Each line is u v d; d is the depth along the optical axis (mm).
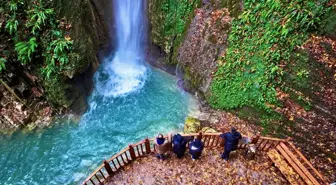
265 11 12430
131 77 16859
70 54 13125
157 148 10109
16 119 13664
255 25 12820
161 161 10727
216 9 14258
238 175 10195
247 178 10094
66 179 11836
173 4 15688
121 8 16781
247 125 13164
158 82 16766
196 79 15234
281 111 12211
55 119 14281
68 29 13109
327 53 11414
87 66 14266
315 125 11344
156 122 14289
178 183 10039
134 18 17203
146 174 10375
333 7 11078
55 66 13016
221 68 14047
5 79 12891
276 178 10070
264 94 12609
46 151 12977
